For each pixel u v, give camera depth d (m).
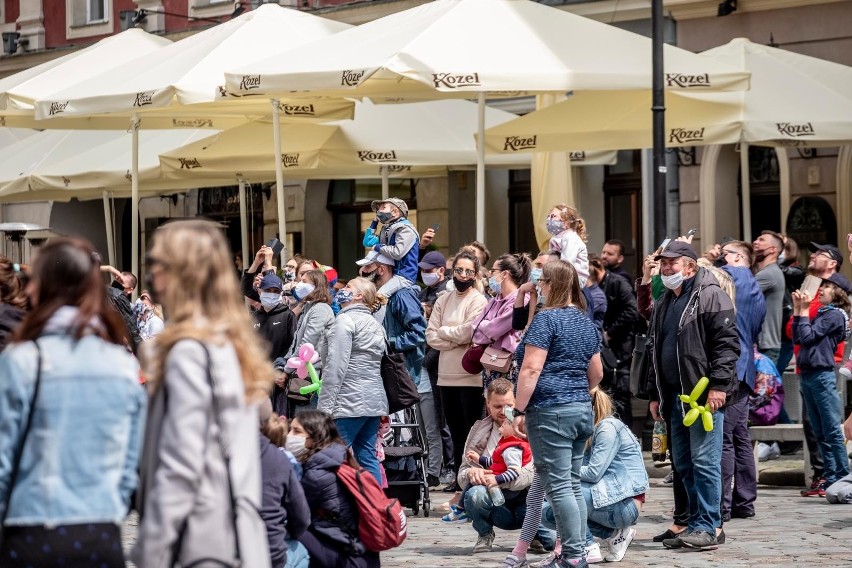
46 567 11.56
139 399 12.11
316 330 27.47
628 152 47.84
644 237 46.44
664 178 30.81
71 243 12.22
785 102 35.84
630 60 31.61
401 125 41.16
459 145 40.66
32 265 12.24
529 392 20.06
